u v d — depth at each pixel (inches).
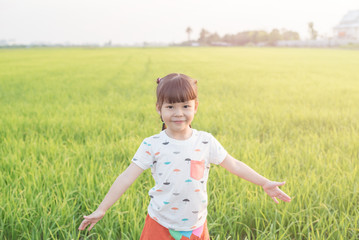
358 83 579.2
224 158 89.7
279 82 600.7
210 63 1200.8
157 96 81.7
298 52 2354.8
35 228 115.4
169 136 86.5
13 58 1553.9
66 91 480.7
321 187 144.9
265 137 247.6
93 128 260.4
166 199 86.4
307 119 292.5
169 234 88.7
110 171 164.1
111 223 120.9
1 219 120.0
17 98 419.2
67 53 2277.3
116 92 479.5
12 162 173.6
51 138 226.2
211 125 269.1
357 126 265.1
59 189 140.3
